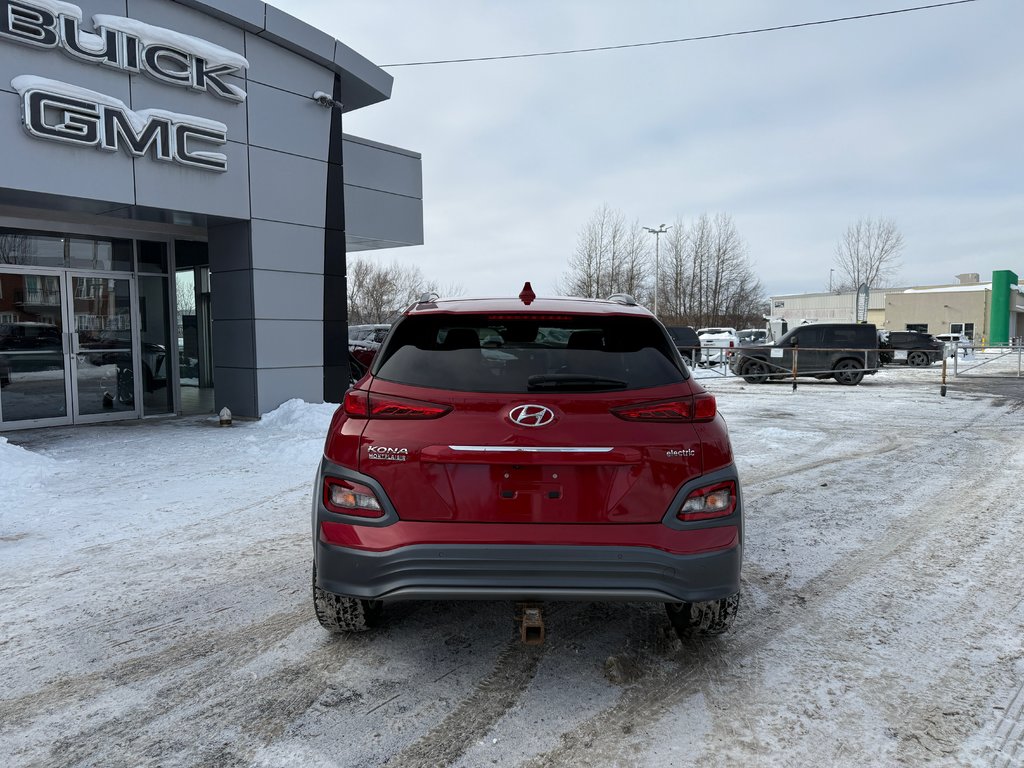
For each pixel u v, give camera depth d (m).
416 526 2.71
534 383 2.80
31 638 3.48
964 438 9.80
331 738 2.63
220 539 5.08
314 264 11.23
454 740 2.62
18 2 7.77
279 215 10.66
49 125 8.09
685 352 24.64
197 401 12.97
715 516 2.78
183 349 12.86
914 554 4.80
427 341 3.04
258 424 10.17
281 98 10.62
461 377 2.88
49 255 10.03
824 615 3.77
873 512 5.89
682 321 55.34
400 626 3.62
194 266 12.43
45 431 9.66
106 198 8.68
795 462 8.09
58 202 8.73
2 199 8.47
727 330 38.25
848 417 12.15
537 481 2.70
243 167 10.13
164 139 9.18
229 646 3.39
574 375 2.86
